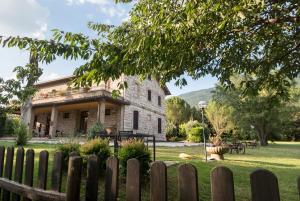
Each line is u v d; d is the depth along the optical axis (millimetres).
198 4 2902
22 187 2750
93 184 2234
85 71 3248
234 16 3078
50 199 2445
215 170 1573
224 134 30281
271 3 3695
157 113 25797
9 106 6754
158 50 3203
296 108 27609
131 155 4484
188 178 1715
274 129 30141
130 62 3160
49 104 20047
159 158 8328
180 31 3029
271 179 1371
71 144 4969
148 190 4254
